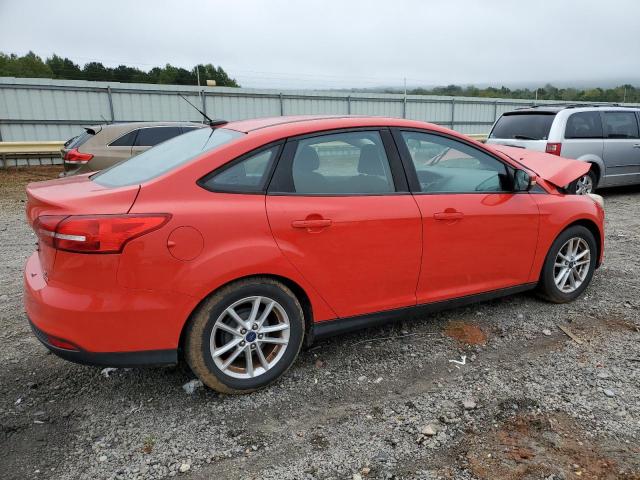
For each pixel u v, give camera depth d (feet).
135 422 8.82
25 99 58.75
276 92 71.26
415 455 7.91
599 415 8.85
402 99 79.61
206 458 7.89
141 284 8.12
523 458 7.79
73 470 7.63
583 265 14.17
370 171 10.41
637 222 24.50
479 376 10.23
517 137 30.25
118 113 63.72
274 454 7.98
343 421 8.81
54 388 9.89
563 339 11.86
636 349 11.31
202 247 8.45
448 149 11.47
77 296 8.02
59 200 8.21
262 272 8.99
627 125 31.42
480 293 12.12
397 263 10.54
